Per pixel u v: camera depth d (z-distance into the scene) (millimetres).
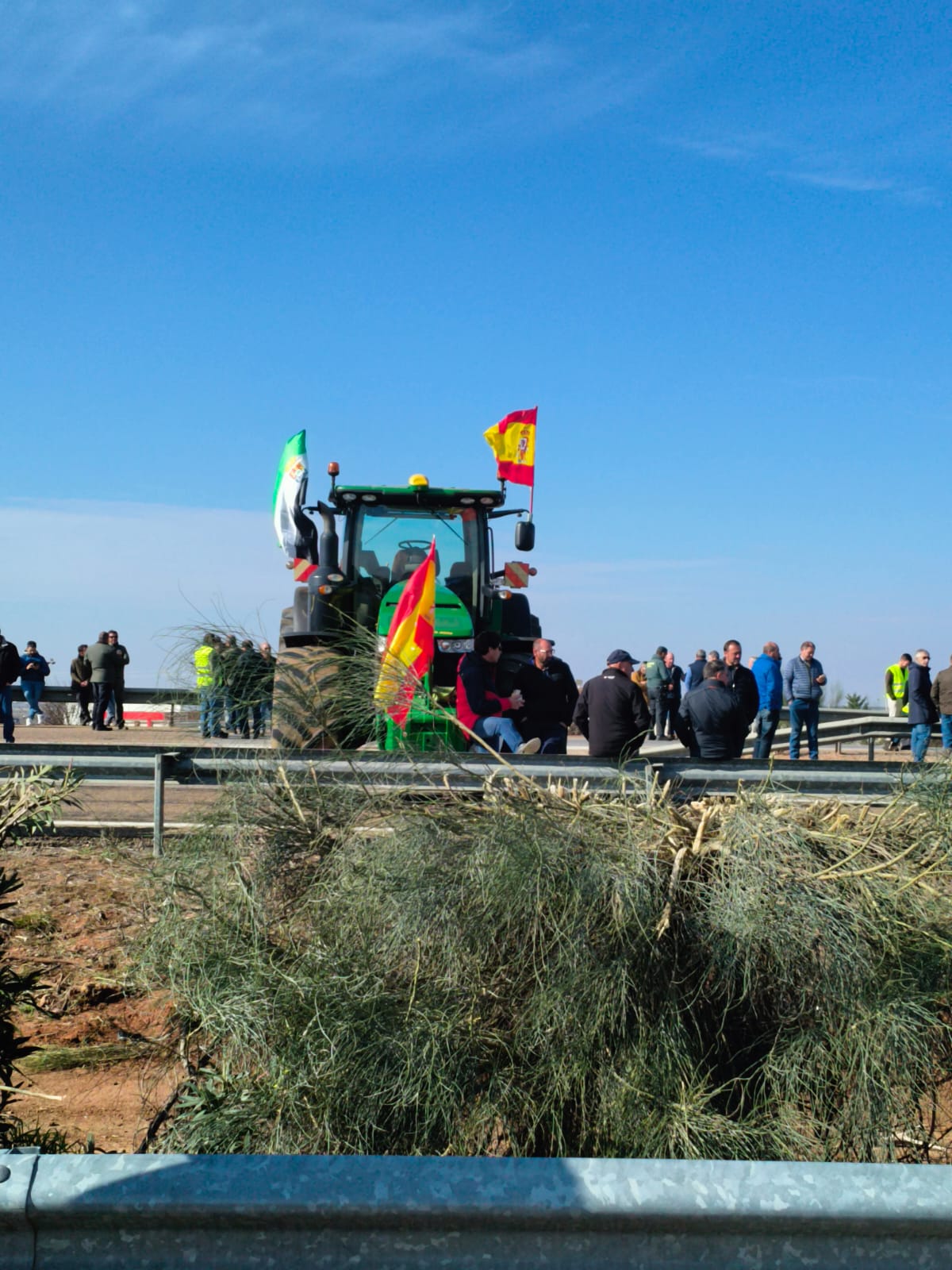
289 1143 2697
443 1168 1452
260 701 5035
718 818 3258
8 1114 3188
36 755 7219
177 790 10094
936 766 3611
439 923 2977
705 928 2936
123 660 19703
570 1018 2754
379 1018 2830
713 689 7855
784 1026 2891
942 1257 1475
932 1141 2881
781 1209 1438
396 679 4523
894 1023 2740
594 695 7238
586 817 3285
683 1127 2633
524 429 10242
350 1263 1452
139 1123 3494
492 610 10188
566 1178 1450
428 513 10234
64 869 6668
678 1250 1467
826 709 19953
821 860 3174
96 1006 4770
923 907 3029
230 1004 2912
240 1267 1450
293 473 9023
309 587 9266
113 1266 1449
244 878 3455
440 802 3428
